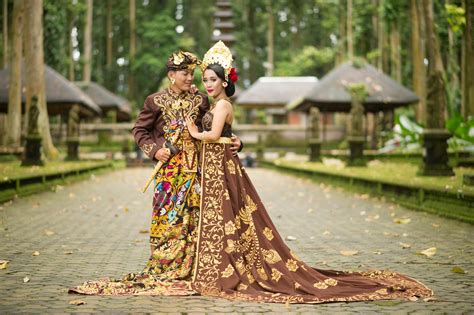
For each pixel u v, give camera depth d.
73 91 23.55
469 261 5.61
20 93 22.42
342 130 37.75
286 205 10.98
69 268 5.22
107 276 4.91
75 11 34.62
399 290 4.30
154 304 3.98
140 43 55.56
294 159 27.91
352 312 3.82
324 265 5.44
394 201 10.87
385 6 26.88
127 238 7.03
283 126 36.12
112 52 56.56
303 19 58.91
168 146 4.58
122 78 61.22
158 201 4.58
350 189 13.72
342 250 6.23
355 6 34.75
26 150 16.31
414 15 24.81
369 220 8.71
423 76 23.64
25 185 12.10
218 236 4.37
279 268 4.33
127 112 40.31
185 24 59.16
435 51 12.78
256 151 32.66
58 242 6.66
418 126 23.45
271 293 4.20
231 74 4.58
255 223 4.44
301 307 3.94
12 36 22.19
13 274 4.95
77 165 18.89
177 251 4.49
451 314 3.79
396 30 29.48
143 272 4.55
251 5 56.06
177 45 51.53
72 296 4.19
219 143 4.53
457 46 23.11
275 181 18.00
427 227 7.92
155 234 4.58
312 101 23.23
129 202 11.45
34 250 6.12
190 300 4.09
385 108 24.94
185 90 4.71
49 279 4.76
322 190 14.45
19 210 9.62
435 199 9.40
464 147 18.72
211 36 55.81
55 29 31.33
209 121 4.55
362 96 22.38
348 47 37.12
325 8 45.22
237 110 41.47
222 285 4.25
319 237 7.16
